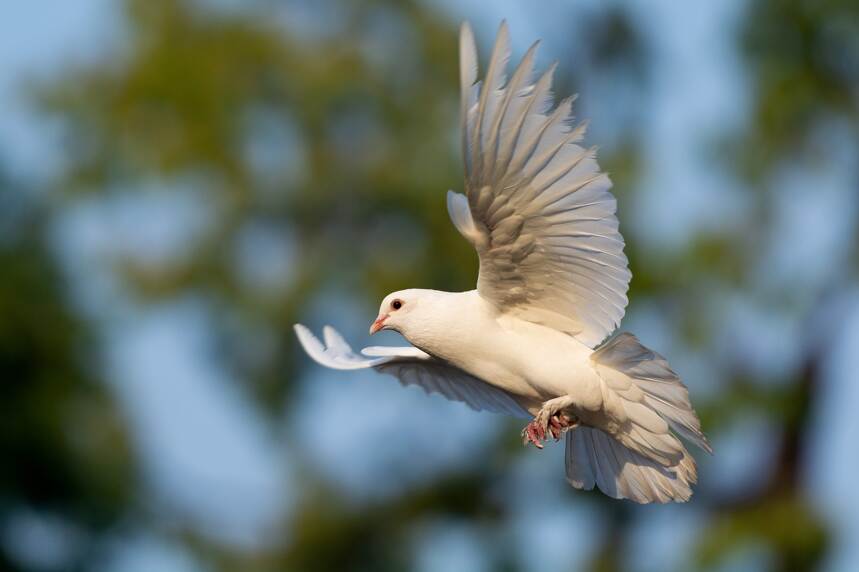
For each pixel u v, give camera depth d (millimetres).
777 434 19328
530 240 7625
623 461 8383
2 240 17000
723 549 17969
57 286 17125
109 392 17156
